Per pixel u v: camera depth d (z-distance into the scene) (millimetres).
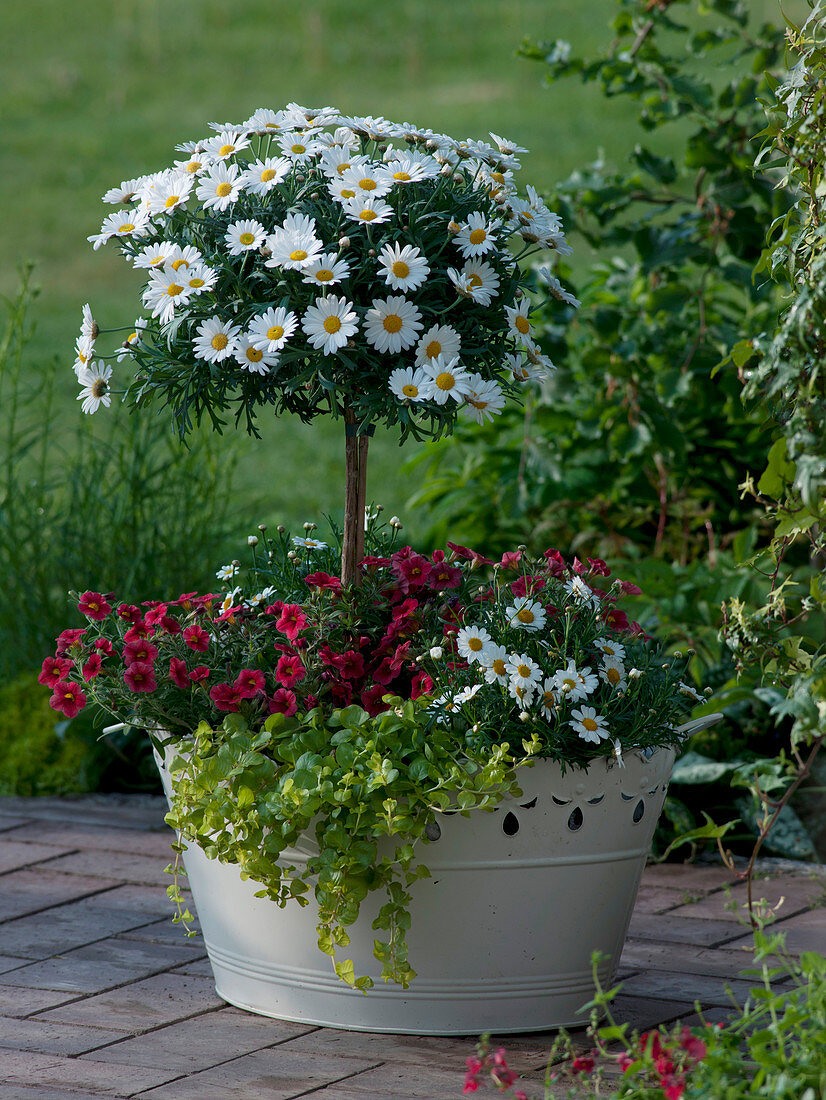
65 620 4504
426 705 2441
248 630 2701
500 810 2379
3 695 4355
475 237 2371
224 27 19906
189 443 4914
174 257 2416
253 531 4930
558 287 2604
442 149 2512
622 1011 2623
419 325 2344
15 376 4836
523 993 2486
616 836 2477
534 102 16125
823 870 3439
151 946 2986
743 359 2451
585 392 4875
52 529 4633
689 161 4480
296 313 2408
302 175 2488
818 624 3748
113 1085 2307
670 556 4926
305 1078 2332
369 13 19906
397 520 2900
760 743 3820
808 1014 2027
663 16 4488
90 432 4949
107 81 18375
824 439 2191
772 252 2414
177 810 2492
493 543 4965
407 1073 2348
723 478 4828
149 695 2568
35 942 3006
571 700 2412
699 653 3975
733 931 3055
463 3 19969
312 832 2439
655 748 2504
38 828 3840
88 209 14422
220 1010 2643
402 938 2363
